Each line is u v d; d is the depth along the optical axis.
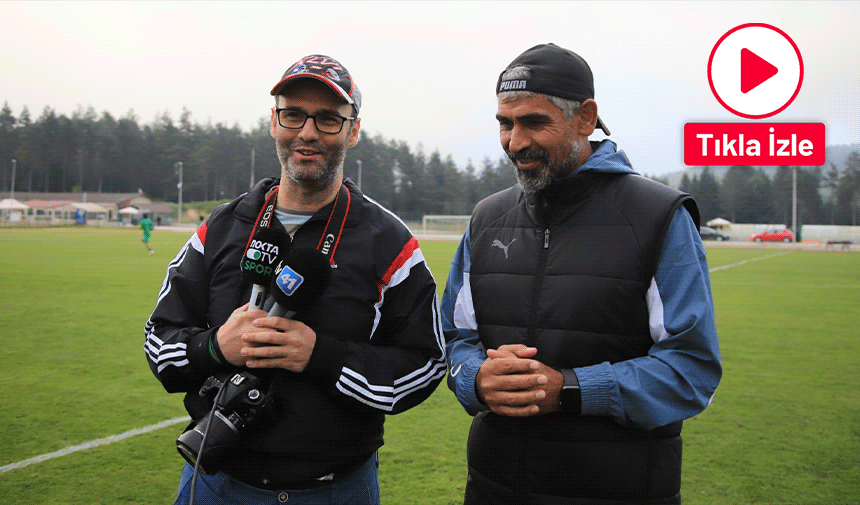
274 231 1.79
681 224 1.85
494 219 2.17
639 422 1.74
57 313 9.37
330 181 1.93
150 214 75.94
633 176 1.98
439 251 26.20
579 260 1.91
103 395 5.15
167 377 1.86
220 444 1.65
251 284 1.92
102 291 11.97
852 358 7.12
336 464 1.85
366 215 2.04
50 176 93.56
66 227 59.25
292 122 1.85
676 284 1.81
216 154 91.44
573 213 1.97
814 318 10.26
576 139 1.92
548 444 1.86
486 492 2.00
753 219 79.25
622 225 1.89
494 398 1.74
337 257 1.92
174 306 1.98
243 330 1.73
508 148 1.92
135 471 3.59
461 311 2.17
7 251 23.30
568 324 1.88
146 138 97.88
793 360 7.00
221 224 2.04
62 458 3.77
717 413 4.96
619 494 1.81
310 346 1.73
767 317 10.38
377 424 1.99
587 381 1.74
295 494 1.81
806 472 3.73
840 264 25.06
